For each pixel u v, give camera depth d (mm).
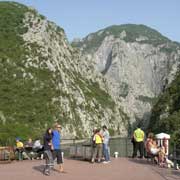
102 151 30703
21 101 98750
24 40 115438
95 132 30578
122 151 49062
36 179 21250
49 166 23453
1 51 108875
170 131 85562
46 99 102500
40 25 122625
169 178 21266
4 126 81500
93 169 25812
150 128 112938
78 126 106500
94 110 121875
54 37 126938
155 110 115938
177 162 26172
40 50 113938
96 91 137750
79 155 33688
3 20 121375
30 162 31734
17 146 34594
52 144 23984
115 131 129875
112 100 144875
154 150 28953
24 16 124125
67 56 130500
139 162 30266
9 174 23422
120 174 23141
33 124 93188
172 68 138250
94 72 146750
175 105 102875
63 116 102000
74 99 112625
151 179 21016
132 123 154750
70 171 24797
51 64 112938
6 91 99812
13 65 106250
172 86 111625
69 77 119688
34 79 105562
